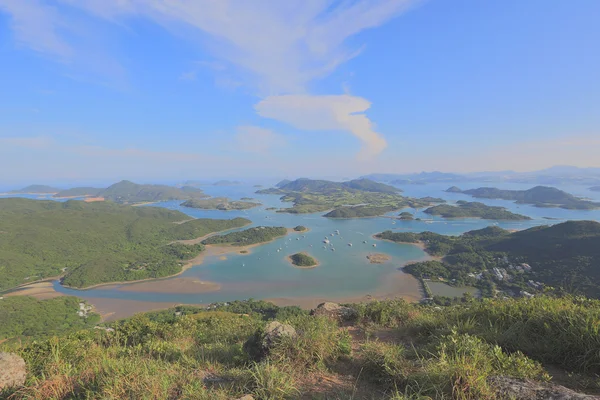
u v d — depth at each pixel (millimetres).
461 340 4715
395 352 4676
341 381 4246
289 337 5023
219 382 4195
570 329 4445
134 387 3795
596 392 3461
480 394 3189
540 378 3688
